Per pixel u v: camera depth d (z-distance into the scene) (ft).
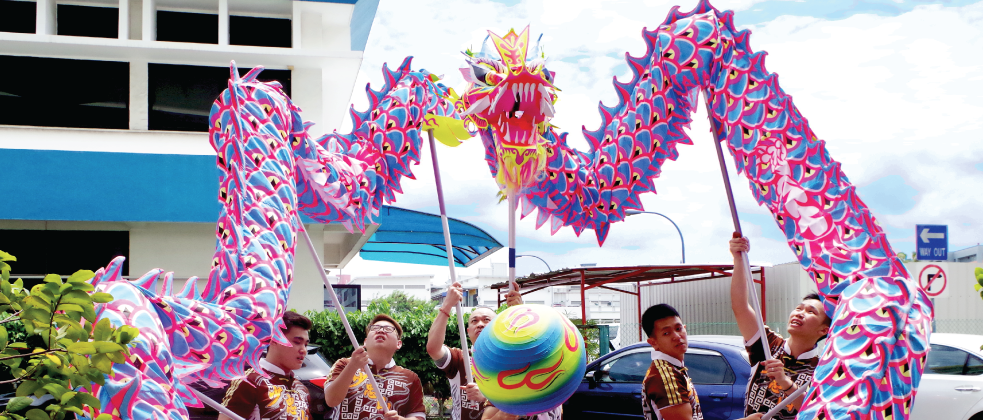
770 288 53.16
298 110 13.10
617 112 13.87
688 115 13.00
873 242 10.50
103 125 41.45
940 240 39.42
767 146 11.36
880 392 9.51
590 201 13.58
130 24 42.86
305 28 45.16
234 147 11.74
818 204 10.80
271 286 10.72
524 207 14.28
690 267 41.39
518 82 12.53
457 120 14.66
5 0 41.75
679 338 12.02
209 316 10.02
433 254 56.80
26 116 40.83
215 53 41.50
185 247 39.42
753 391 13.26
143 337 8.98
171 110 42.27
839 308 10.26
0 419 7.39
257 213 11.19
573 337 10.50
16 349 8.00
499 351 10.20
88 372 7.61
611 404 23.75
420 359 33.86
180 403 9.09
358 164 13.79
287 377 13.34
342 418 14.34
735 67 11.96
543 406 10.39
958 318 51.03
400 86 14.43
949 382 23.27
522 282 48.44
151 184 35.37
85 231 38.65
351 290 51.96
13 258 7.84
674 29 12.60
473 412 15.02
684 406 11.67
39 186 34.37
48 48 40.24
